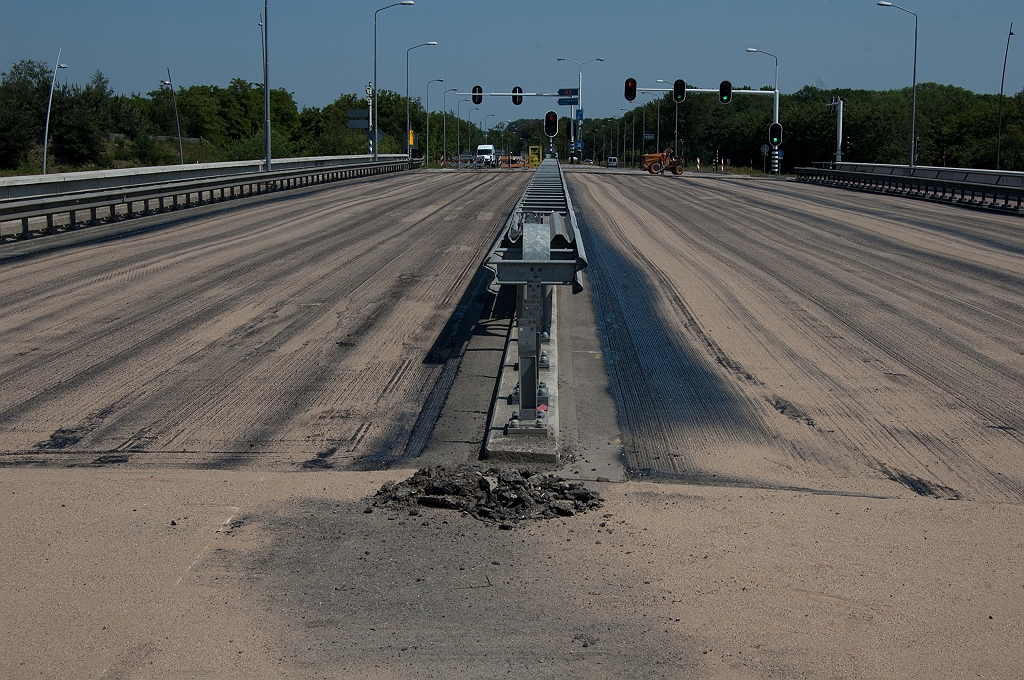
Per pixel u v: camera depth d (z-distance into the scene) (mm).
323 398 9781
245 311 14070
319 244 21828
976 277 18125
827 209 34375
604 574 5867
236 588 5633
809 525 6676
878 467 7988
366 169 61688
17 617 5273
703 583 5754
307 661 4855
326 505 6938
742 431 8906
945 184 38469
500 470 7617
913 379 10805
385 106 134500
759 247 22641
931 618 5359
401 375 10648
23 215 21719
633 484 7465
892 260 20453
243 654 4910
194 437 8570
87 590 5590
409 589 5648
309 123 136250
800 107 128500
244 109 128750
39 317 13539
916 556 6184
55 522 6582
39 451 8180
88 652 4922
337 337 12453
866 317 14242
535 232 8719
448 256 19953
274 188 41219
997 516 6906
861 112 97125
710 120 146375
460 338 12414
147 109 108188
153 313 13883
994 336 13039
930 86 162250
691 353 11914
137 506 6887
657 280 17375
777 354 11906
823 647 5039
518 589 5660
